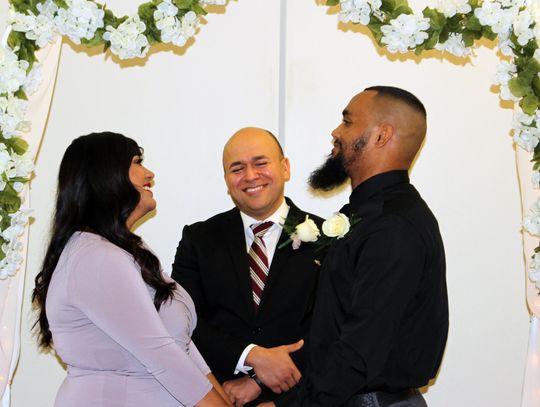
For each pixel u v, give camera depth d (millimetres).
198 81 3721
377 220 2393
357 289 2316
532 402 3086
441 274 2457
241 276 3035
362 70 3775
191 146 3715
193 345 2777
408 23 2600
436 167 3809
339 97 3762
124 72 3684
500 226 3826
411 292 2324
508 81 2689
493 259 3812
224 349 2898
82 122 3656
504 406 3807
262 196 3057
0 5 3525
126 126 3678
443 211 3809
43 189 3615
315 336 2438
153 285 2514
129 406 2416
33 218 3602
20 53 2689
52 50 2998
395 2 2629
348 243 2424
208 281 3057
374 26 2680
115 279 2367
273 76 3754
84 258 2391
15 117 2633
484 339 3807
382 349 2264
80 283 2367
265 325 2980
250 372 2930
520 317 3811
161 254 3691
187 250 3131
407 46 2654
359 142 2582
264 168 3061
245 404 2910
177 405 2486
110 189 2514
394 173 2555
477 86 3828
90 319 2381
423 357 2428
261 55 3750
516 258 3812
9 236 2668
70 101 3652
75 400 2404
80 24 2627
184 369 2387
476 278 3809
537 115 2695
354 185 2662
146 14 2693
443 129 3811
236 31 3742
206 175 3721
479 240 3814
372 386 2379
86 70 3664
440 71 3814
